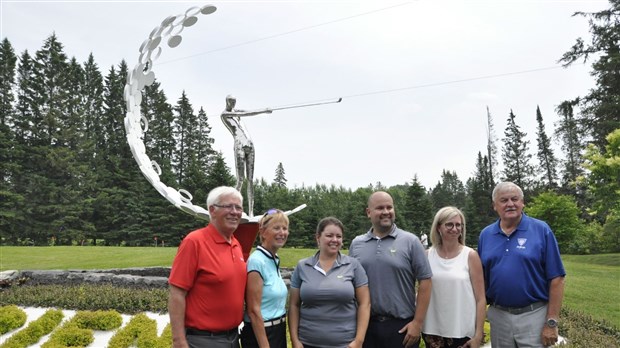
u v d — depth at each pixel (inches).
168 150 1552.7
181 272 117.4
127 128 288.2
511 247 142.9
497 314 145.0
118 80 1465.3
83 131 1353.3
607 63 837.2
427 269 136.3
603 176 613.6
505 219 144.4
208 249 120.0
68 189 1227.9
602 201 625.9
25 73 1359.5
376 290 137.7
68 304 286.2
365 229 1301.7
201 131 1601.9
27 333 231.6
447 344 139.1
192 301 119.2
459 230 143.1
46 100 1318.9
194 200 1184.8
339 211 1360.7
